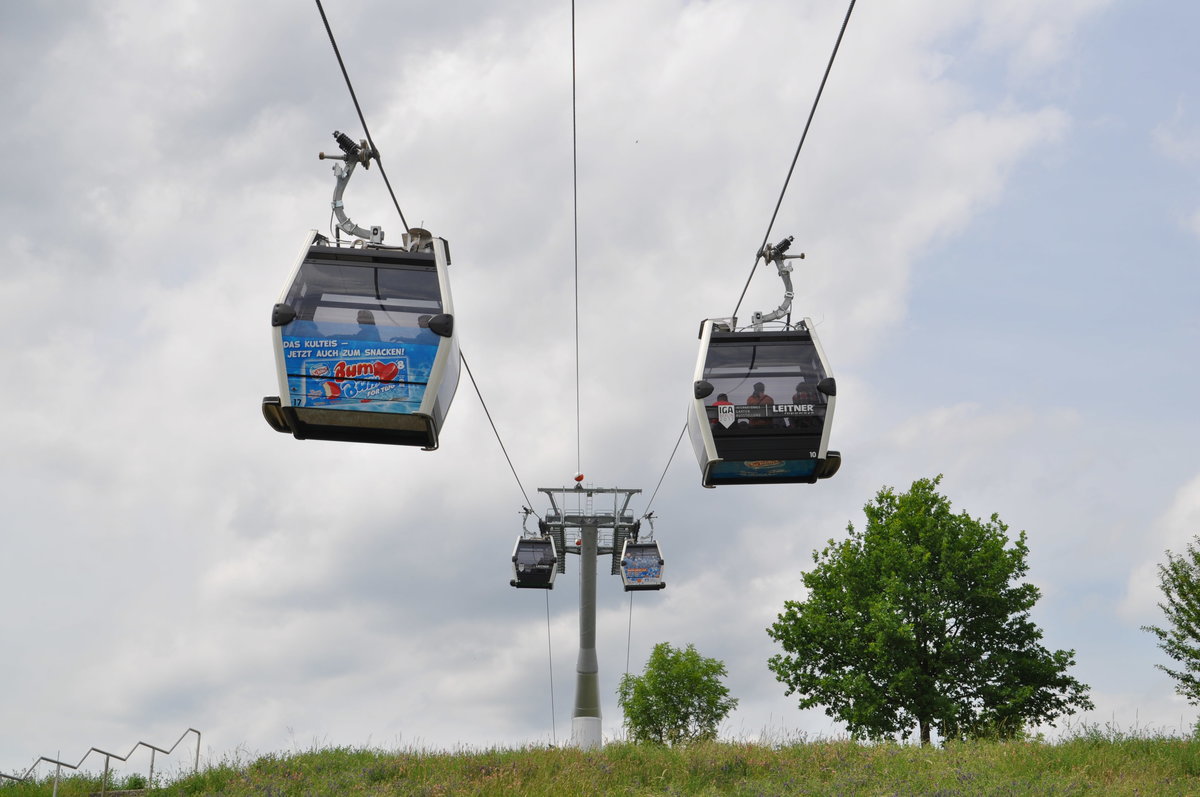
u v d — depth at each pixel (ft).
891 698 88.69
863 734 87.66
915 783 47.39
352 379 43.96
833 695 91.25
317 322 44.29
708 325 52.01
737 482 50.98
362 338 44.27
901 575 92.99
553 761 56.75
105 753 54.54
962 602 91.91
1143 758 51.29
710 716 123.34
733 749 59.31
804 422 49.32
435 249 46.21
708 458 49.34
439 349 44.32
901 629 87.76
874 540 97.45
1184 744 54.08
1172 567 91.25
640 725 123.54
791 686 92.22
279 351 43.98
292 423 44.83
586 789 49.83
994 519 96.63
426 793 49.19
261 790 51.60
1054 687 89.86
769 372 50.16
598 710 139.85
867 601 92.27
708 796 47.96
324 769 57.00
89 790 57.52
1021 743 57.11
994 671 89.15
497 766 55.06
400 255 45.75
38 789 56.13
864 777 49.47
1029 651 91.45
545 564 121.60
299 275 44.98
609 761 56.59
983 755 54.60
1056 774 47.06
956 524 96.22
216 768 58.39
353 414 44.11
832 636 92.43
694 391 49.85
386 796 48.73
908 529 97.14
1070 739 57.36
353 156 47.44
